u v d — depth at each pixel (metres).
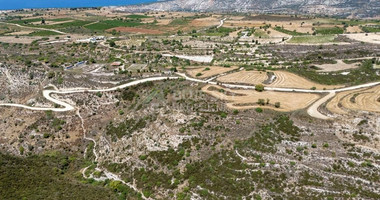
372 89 122.94
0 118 135.38
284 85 130.25
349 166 84.44
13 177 94.25
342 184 81.38
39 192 87.50
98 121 127.88
